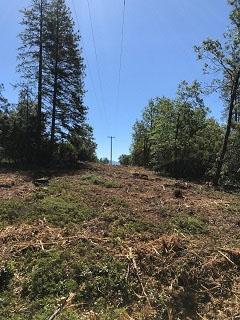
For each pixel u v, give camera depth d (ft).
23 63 141.49
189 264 34.81
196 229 43.80
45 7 111.04
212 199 63.10
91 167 103.35
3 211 46.42
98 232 40.91
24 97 112.57
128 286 31.37
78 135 116.67
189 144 114.21
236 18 84.79
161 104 120.67
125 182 74.23
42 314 27.78
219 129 118.21
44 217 44.60
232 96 89.35
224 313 29.94
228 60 87.45
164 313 29.35
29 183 68.95
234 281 33.71
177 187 74.49
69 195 56.24
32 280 31.45
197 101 116.16
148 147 186.19
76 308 28.99
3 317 27.55
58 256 34.37
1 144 110.63
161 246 37.01
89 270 32.58
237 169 94.22
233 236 42.83
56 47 111.55
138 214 47.91
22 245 36.81
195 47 87.92
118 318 27.99
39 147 110.32
